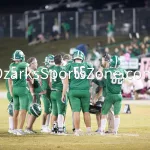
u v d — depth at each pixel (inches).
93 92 1195.9
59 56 1197.1
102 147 988.6
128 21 3590.1
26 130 1207.6
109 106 1160.8
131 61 2193.7
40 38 3671.3
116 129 1175.0
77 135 1155.3
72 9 3944.4
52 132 1202.6
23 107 1182.3
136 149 970.1
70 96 1155.3
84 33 3690.9
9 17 3929.6
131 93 2140.7
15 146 1005.2
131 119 1504.7
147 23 3545.8
